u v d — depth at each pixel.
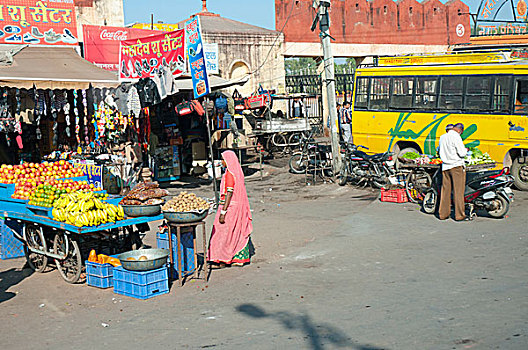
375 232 9.77
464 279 6.65
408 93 15.40
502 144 13.62
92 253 7.34
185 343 5.06
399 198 12.59
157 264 6.64
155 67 14.52
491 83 13.78
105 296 6.78
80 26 18.42
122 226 7.86
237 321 5.62
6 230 9.06
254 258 8.37
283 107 25.20
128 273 6.68
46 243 7.96
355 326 5.25
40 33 15.49
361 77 16.42
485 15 24.61
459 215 10.30
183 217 7.04
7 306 6.59
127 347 5.04
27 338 5.46
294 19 25.50
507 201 10.20
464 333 4.86
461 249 8.20
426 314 5.45
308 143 17.44
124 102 13.63
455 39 30.72
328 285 6.75
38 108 12.77
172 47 14.25
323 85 26.77
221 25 23.81
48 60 13.50
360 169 15.04
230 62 23.50
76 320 5.93
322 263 7.85
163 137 18.50
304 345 4.85
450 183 10.41
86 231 6.89
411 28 29.09
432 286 6.44
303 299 6.25
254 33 24.06
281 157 22.55
